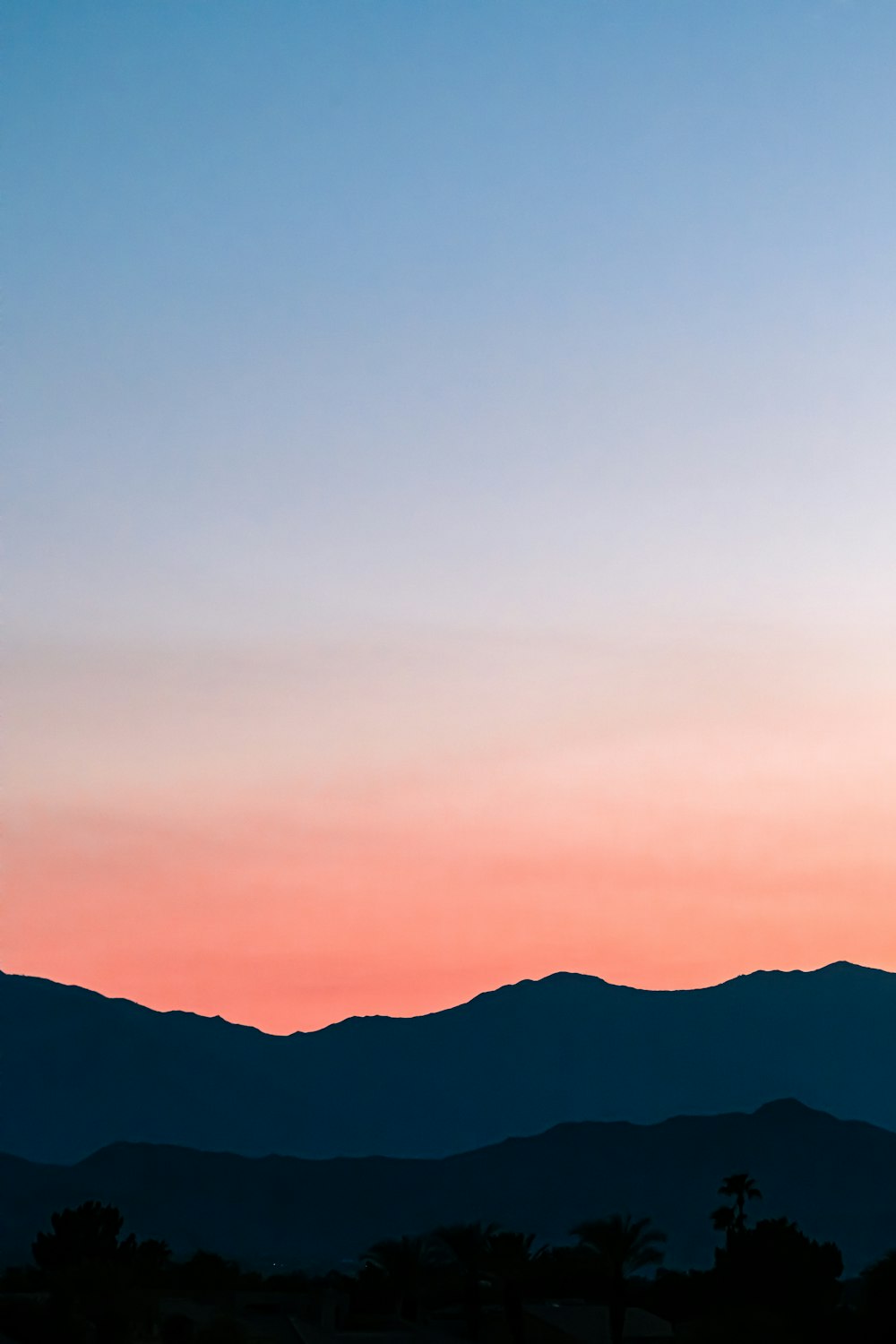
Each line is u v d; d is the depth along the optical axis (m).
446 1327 99.38
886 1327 85.00
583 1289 110.81
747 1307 92.75
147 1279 110.06
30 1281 94.44
